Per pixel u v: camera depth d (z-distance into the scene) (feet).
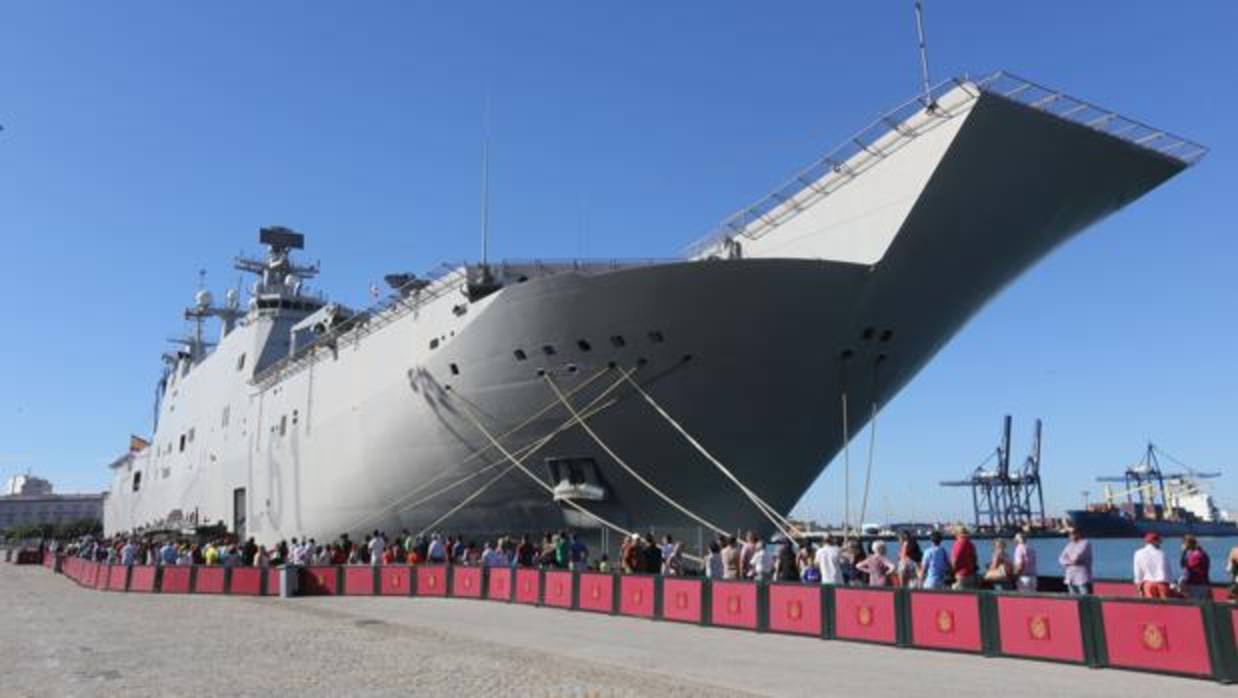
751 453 65.21
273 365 107.45
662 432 65.05
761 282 58.08
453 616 54.49
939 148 52.65
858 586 41.45
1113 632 32.76
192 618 56.03
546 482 71.31
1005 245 60.59
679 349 61.72
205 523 123.65
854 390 64.44
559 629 47.11
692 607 49.42
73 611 62.44
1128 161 58.29
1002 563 42.70
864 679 30.91
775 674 32.09
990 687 29.09
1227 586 39.58
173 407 150.51
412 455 78.74
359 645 41.39
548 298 64.34
